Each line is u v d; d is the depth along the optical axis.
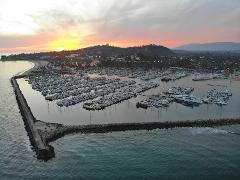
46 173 89.25
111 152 104.88
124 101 186.38
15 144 111.38
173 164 95.81
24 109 157.62
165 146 110.62
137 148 108.62
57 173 89.31
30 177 86.88
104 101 179.88
